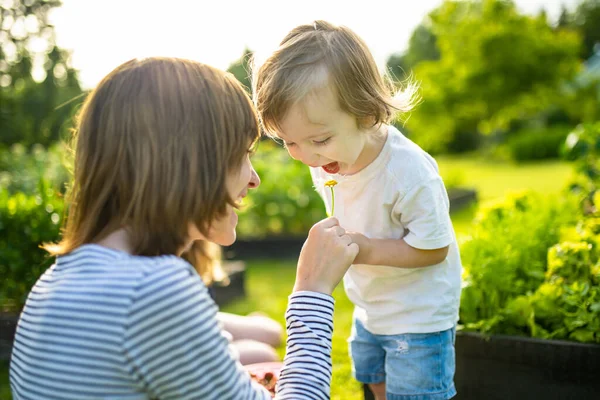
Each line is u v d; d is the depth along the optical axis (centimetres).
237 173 127
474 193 999
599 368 204
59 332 107
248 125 126
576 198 376
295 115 168
